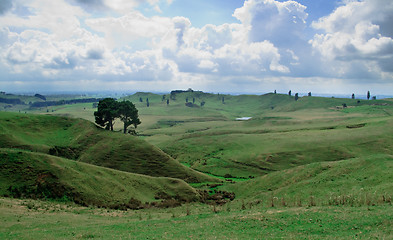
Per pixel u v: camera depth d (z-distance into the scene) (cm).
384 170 4438
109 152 9100
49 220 3281
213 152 13138
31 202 4097
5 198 4112
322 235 2123
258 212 3055
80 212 4066
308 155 11162
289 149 11862
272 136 14212
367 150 11144
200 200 6269
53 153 8475
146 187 6169
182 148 14475
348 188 4266
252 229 2439
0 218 3091
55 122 10362
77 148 9188
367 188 3919
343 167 5238
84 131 10094
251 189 6731
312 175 5744
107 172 6025
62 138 9550
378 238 1909
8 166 4828
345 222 2347
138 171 8575
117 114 11938
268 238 2155
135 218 3884
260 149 12400
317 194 4438
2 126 8769
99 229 2828
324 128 15725
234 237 2234
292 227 2392
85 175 5350
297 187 5109
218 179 9138
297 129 16475
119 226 2967
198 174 9144
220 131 17850
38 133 9369
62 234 2603
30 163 5031
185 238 2298
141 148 9531
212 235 2336
